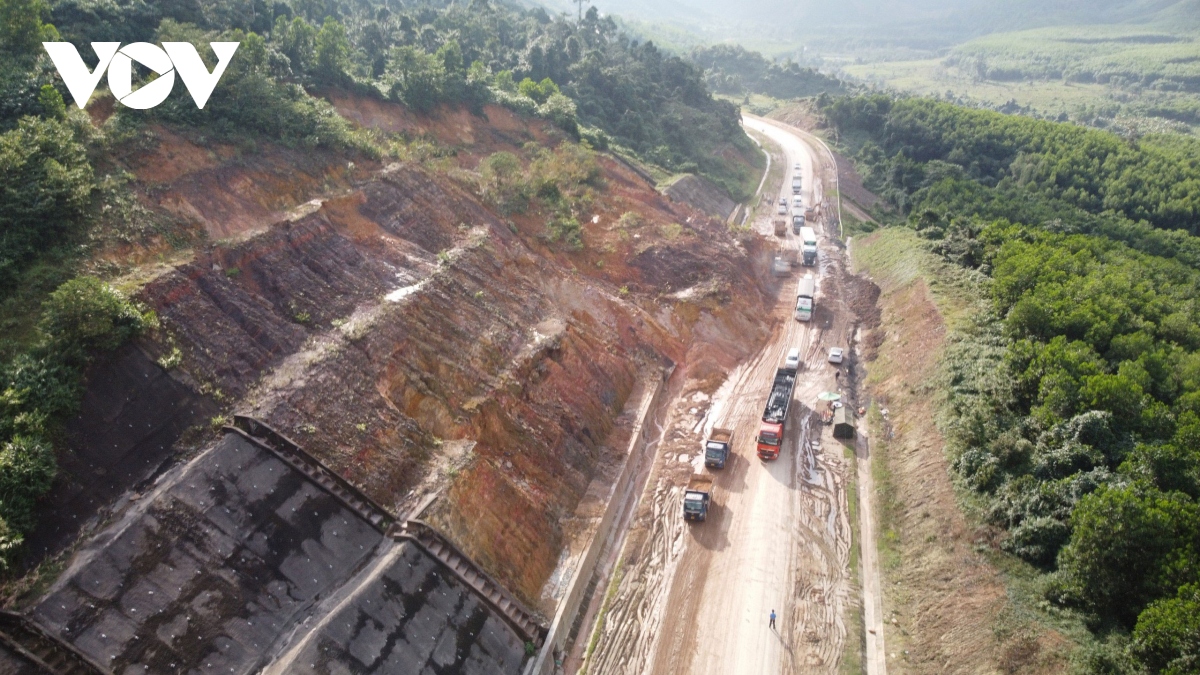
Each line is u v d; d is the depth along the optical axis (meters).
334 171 44.19
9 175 29.55
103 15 47.59
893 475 39.25
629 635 30.45
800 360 52.66
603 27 129.62
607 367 45.19
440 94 63.31
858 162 111.94
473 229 47.69
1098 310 43.53
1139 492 28.30
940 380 43.00
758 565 33.88
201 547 23.95
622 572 33.62
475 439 33.91
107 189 32.72
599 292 50.62
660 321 52.88
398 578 26.06
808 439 43.28
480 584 28.50
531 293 45.53
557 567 32.53
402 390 33.41
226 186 37.47
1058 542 29.64
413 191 46.44
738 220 84.75
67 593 21.27
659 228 61.19
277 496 26.33
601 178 65.25
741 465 40.94
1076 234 65.94
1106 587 26.66
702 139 102.81
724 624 30.83
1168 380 38.97
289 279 34.72
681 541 35.38
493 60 91.06
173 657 21.86
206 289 31.28
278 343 31.67
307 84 54.69
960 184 86.44
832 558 34.47
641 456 41.88
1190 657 22.34
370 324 34.50
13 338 26.03
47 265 28.69
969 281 53.62
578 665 29.27
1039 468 32.56
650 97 105.25
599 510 35.94
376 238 41.19
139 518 23.38
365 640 24.06
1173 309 49.03
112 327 26.69
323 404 30.17
